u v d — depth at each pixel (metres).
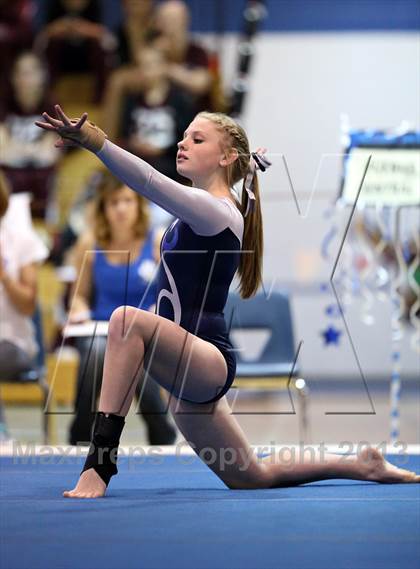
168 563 3.85
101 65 15.91
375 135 8.31
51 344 12.13
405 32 16.78
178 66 15.30
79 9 16.47
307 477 6.09
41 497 5.50
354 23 16.78
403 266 9.92
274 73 16.77
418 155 8.28
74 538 4.33
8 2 16.05
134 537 4.35
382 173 8.29
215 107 15.34
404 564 3.85
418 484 6.18
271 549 4.12
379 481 6.22
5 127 14.82
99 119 15.76
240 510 5.07
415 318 10.92
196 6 16.94
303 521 4.75
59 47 15.98
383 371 14.73
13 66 15.04
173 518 4.82
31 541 4.27
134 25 15.80
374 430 11.86
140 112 14.90
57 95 15.96
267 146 16.77
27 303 9.39
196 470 6.92
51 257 12.72
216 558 3.94
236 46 16.98
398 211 8.89
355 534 4.44
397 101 16.77
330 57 16.77
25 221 9.67
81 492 5.48
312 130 16.80
